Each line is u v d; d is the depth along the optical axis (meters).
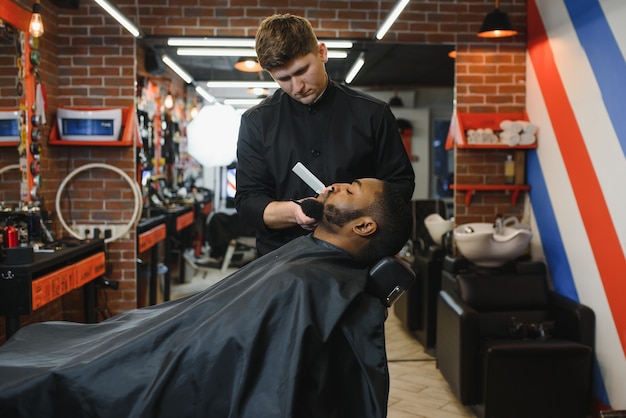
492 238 3.70
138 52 4.50
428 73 4.96
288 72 1.64
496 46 4.53
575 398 3.13
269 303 1.24
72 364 1.27
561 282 3.86
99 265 3.74
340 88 1.84
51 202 4.31
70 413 1.26
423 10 4.53
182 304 1.42
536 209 4.25
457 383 3.32
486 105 4.54
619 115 3.20
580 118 3.61
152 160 5.33
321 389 1.22
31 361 1.33
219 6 4.46
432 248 4.55
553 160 3.99
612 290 3.27
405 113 5.47
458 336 3.29
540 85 4.21
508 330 3.44
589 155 3.51
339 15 4.51
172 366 1.23
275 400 1.18
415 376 4.05
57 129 4.29
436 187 5.61
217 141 5.58
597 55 3.41
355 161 1.81
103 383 1.25
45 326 1.48
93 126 4.25
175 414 1.23
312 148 1.82
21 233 3.32
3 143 3.52
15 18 3.56
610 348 3.27
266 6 4.47
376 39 4.41
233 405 1.20
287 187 1.85
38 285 2.83
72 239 3.75
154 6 4.44
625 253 3.15
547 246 4.07
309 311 1.22
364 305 1.28
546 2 4.08
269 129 1.85
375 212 1.37
